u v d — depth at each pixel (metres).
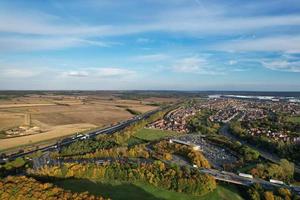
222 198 192.25
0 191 142.75
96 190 189.75
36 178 199.00
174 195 192.00
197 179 198.50
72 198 138.62
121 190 192.88
